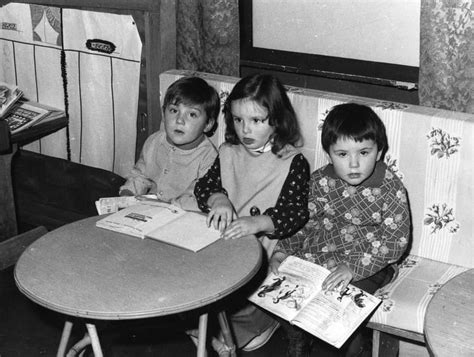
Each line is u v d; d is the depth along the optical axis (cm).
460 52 220
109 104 288
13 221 296
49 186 318
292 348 214
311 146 240
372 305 198
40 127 286
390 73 248
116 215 210
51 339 248
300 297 201
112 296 168
